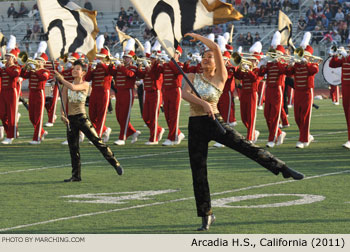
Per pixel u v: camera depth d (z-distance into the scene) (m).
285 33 25.39
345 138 24.20
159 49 23.81
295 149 21.08
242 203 12.62
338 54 20.88
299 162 18.09
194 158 10.50
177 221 11.21
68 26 16.69
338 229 10.45
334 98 43.69
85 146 22.72
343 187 14.16
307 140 21.56
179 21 11.37
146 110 23.16
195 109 10.45
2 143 23.75
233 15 11.40
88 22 16.89
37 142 23.69
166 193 13.80
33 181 15.55
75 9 16.72
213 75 10.52
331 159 18.64
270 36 61.09
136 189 14.34
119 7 67.88
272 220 11.14
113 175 16.31
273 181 15.03
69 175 16.39
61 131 28.28
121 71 22.91
